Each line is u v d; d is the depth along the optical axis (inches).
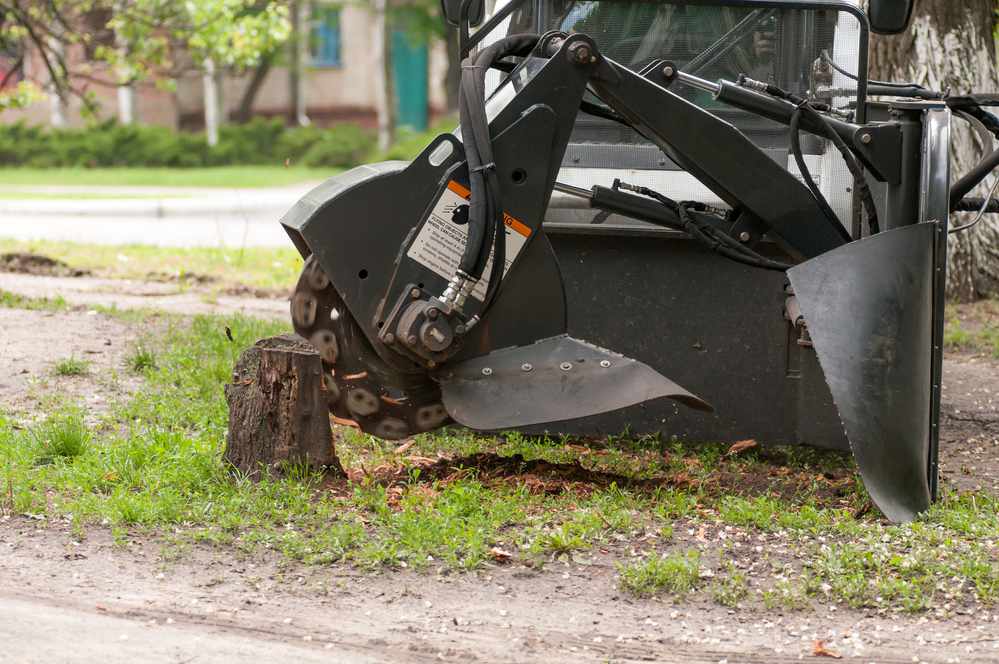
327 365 314.3
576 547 271.4
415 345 292.4
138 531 271.9
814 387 362.6
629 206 326.0
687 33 367.6
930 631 237.6
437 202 296.8
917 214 309.9
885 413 288.0
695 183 361.1
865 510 303.1
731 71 367.2
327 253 295.4
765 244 357.7
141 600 241.1
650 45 369.4
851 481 338.0
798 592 251.6
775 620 241.9
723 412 373.1
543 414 298.4
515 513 287.4
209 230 1021.2
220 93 2018.9
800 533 283.3
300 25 2005.4
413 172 296.4
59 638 222.2
